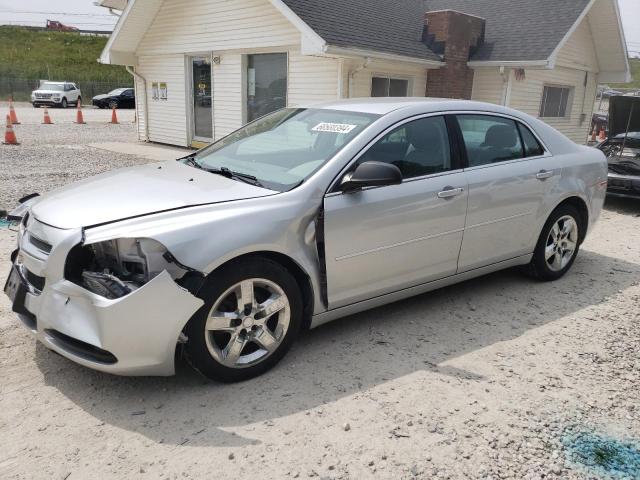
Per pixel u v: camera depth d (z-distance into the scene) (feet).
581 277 17.75
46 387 10.46
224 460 8.64
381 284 12.61
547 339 13.17
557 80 51.47
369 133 12.39
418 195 12.71
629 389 11.10
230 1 43.70
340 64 37.24
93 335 9.32
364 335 13.05
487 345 12.78
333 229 11.37
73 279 9.78
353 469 8.54
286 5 35.78
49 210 10.74
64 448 8.82
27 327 10.59
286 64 41.39
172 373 10.05
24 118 81.41
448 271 13.99
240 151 13.87
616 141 30.35
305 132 13.34
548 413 10.18
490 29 47.62
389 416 9.89
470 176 13.84
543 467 8.77
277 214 10.71
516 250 15.57
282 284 10.86
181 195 10.89
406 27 44.57
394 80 42.01
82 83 145.59
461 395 10.66
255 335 10.75
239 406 10.06
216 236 9.93
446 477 8.45
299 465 8.59
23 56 171.42
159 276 9.35
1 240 19.26
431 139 13.44
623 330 13.83
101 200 10.82
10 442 8.91
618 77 55.93
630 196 28.43
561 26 43.88
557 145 16.60
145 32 52.49
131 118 89.97
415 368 11.61
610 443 9.39
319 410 10.00
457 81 44.14
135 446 8.92
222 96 46.83
